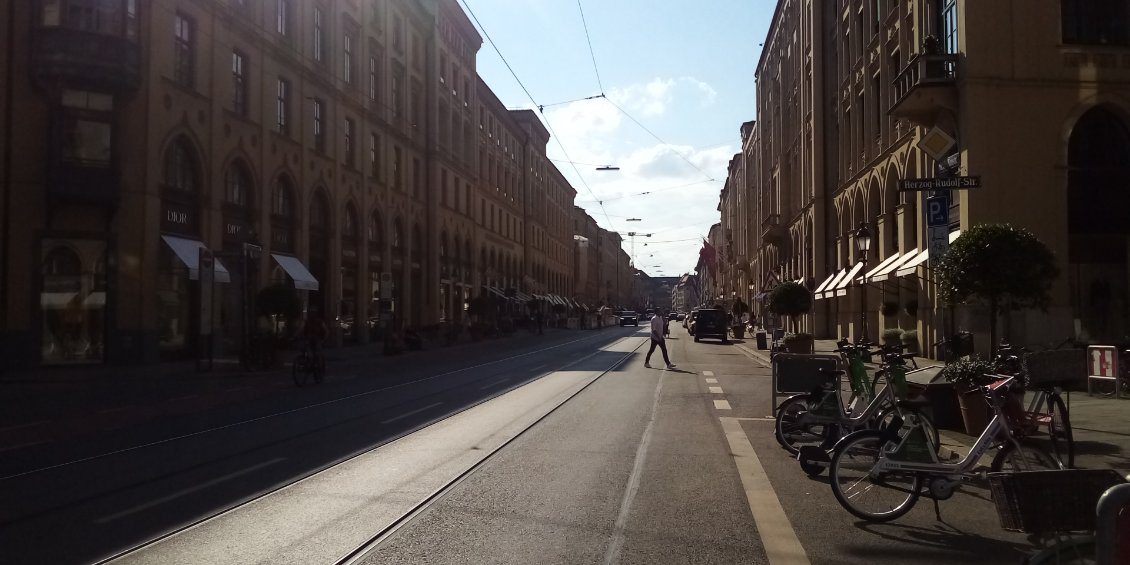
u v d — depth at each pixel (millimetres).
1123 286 20812
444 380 20719
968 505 7309
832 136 39344
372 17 41938
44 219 22906
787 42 51375
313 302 35938
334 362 29547
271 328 25547
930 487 6699
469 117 60125
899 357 8805
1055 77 20672
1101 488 4250
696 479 8383
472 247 60750
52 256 23172
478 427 11969
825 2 40406
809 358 10906
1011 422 6852
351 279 39562
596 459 9453
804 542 6176
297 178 33344
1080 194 20859
